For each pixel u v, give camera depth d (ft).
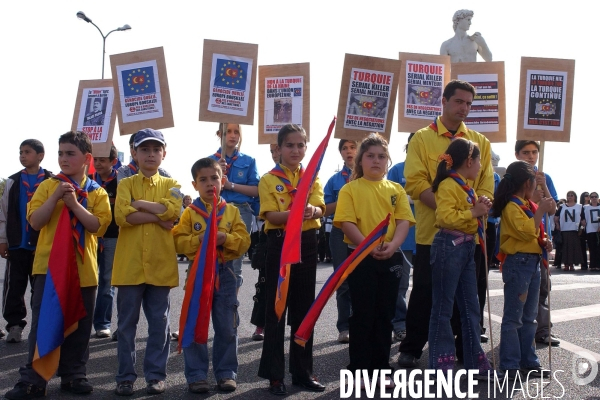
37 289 16.60
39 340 15.76
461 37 39.42
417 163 18.52
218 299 17.28
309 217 16.40
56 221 16.78
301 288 16.83
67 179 16.85
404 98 23.08
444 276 16.63
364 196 17.08
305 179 15.35
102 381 17.83
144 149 17.54
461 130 18.70
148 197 17.42
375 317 16.74
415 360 19.17
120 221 16.90
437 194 16.80
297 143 17.22
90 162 17.38
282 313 15.74
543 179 20.66
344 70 22.62
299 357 16.84
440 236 16.80
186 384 17.53
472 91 18.45
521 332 18.16
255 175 23.89
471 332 16.88
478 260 19.30
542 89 22.22
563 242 56.13
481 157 18.66
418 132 18.97
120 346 16.72
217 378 17.06
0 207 23.31
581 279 43.09
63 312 16.02
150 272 16.83
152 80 22.39
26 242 22.65
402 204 17.29
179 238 17.74
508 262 17.95
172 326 25.05
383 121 22.79
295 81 22.72
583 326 24.34
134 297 16.85
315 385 16.71
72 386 16.60
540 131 22.21
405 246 23.43
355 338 16.55
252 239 25.50
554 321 25.43
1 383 17.46
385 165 17.34
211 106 21.85
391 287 16.74
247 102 21.94
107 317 23.88
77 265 16.58
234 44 22.02
